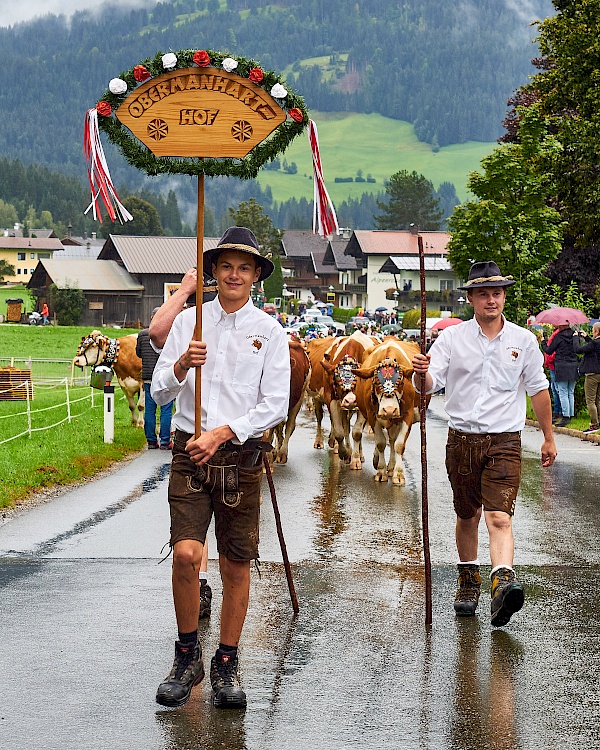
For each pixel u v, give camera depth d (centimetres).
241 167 669
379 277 12238
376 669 655
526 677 642
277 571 925
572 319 2364
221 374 611
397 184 18825
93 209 668
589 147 3212
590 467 1692
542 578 909
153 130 668
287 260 14900
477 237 3488
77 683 624
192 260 10206
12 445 1756
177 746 528
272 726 558
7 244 19438
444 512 1244
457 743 536
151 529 1095
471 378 795
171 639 711
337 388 1683
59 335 7331
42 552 978
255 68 663
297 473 1612
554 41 3300
